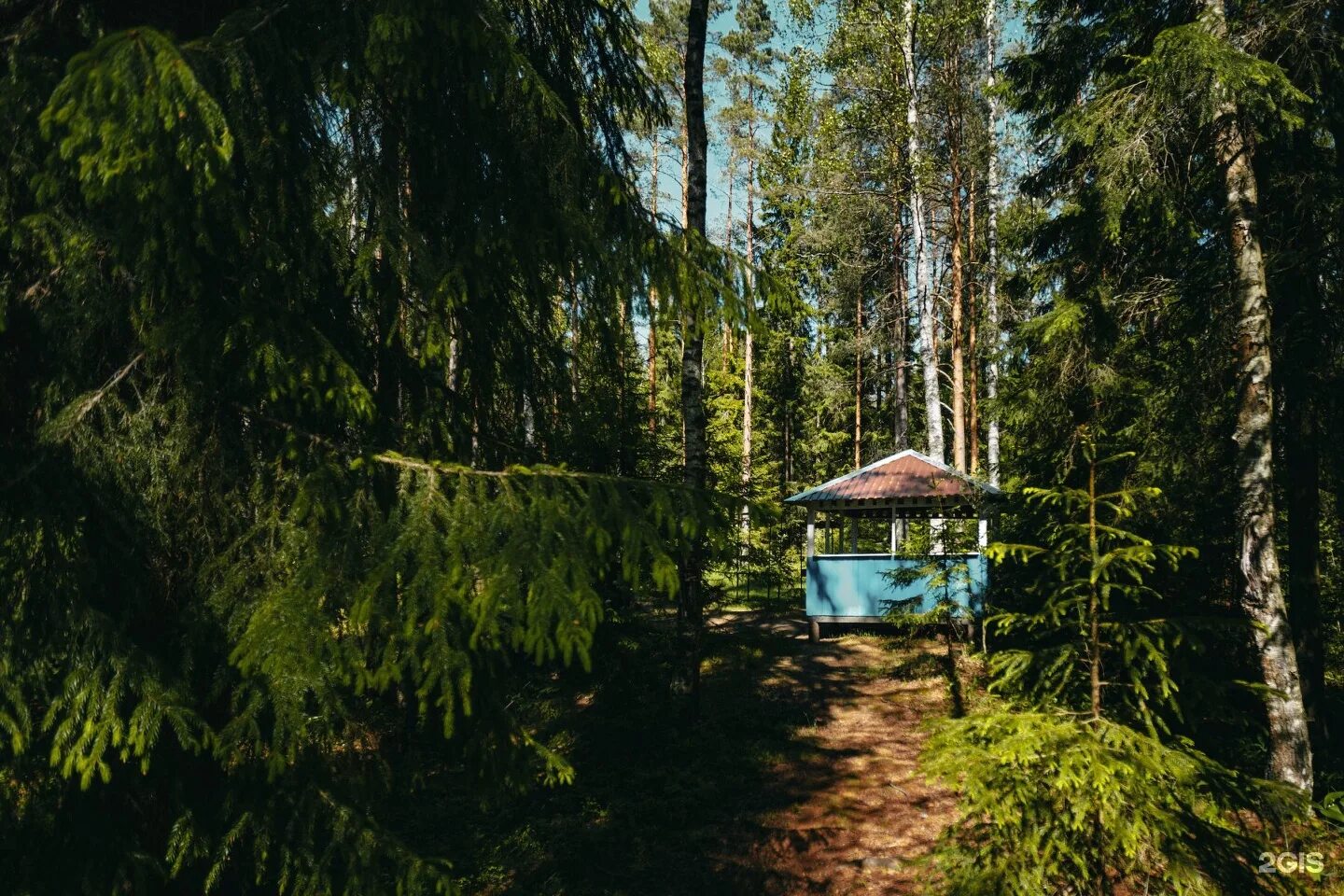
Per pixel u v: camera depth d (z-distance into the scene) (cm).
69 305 252
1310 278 788
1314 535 810
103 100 181
